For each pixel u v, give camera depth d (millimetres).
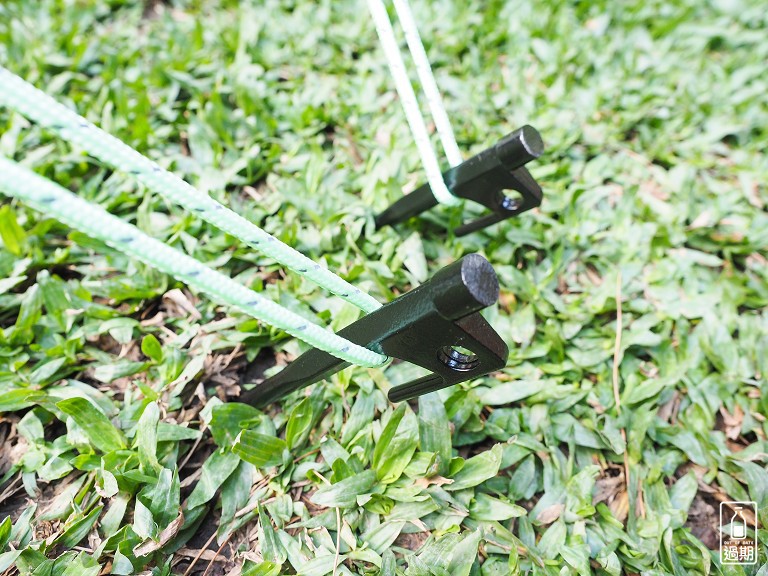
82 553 965
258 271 1457
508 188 1275
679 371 1315
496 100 1955
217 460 1104
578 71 2105
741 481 1207
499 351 885
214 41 2062
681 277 1550
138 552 965
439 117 1287
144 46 2025
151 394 1162
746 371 1362
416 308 821
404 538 1073
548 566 1034
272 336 1314
